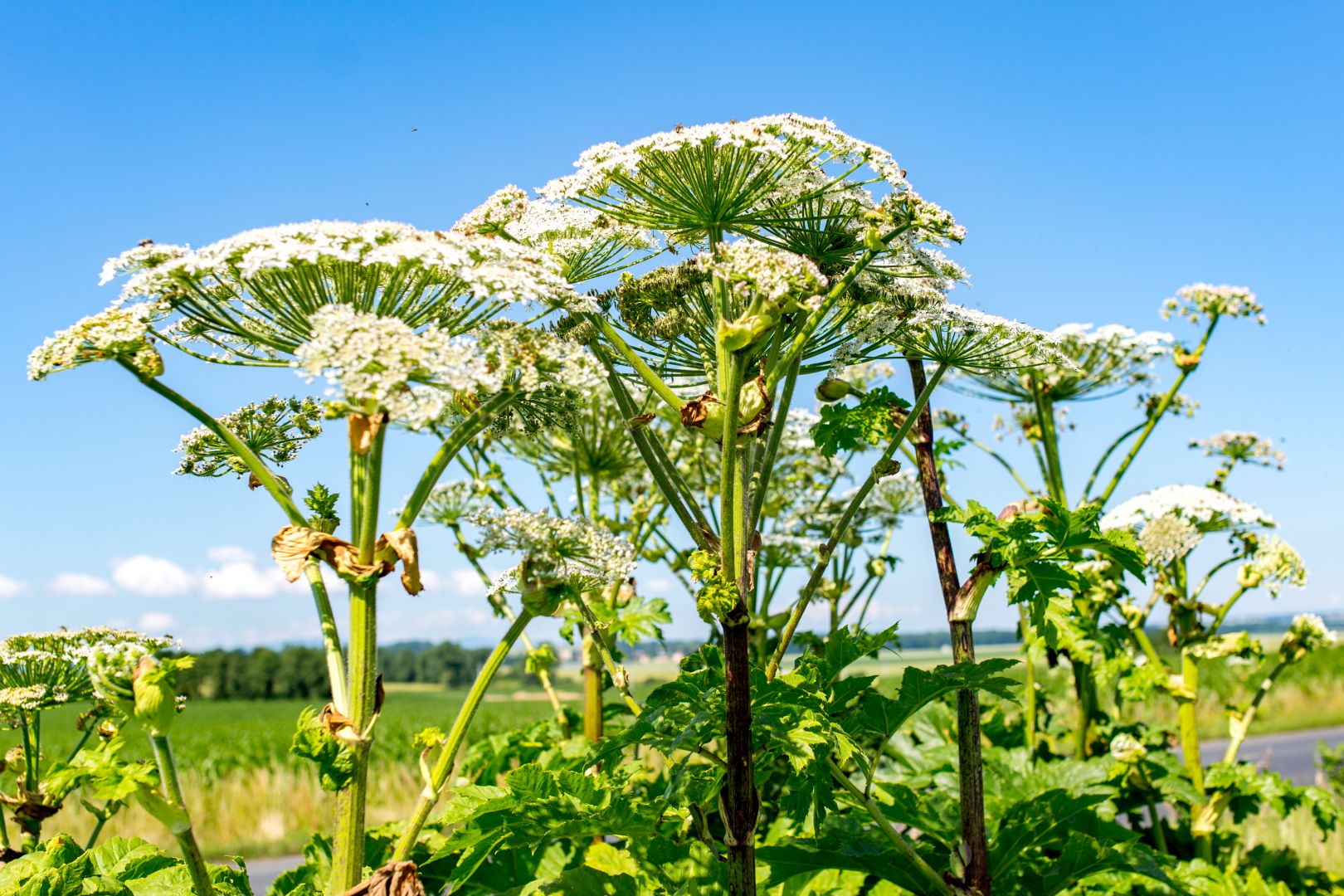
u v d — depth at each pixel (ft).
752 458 12.32
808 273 9.90
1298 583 19.71
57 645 12.39
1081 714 22.04
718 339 10.00
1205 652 20.38
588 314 11.05
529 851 15.05
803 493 21.85
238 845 51.93
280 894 12.60
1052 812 13.73
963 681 12.03
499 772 20.88
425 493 9.18
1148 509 19.35
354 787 8.76
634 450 19.79
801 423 20.59
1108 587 20.20
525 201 12.57
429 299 9.87
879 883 15.12
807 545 19.29
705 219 11.99
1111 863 14.05
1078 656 19.97
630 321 12.31
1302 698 104.42
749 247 10.02
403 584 8.89
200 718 173.68
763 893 14.60
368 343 7.99
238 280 8.98
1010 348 13.05
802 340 11.27
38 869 10.67
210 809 57.72
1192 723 20.62
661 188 11.73
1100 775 17.87
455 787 13.14
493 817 11.04
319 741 8.63
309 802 59.52
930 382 12.91
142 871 10.60
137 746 11.87
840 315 12.73
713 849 12.08
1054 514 11.66
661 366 13.03
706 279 11.68
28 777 12.23
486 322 10.15
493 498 18.76
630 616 18.52
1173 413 23.13
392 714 138.31
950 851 14.58
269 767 81.25
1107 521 20.06
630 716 21.54
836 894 15.03
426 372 8.48
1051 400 22.31
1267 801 19.89
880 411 12.31
